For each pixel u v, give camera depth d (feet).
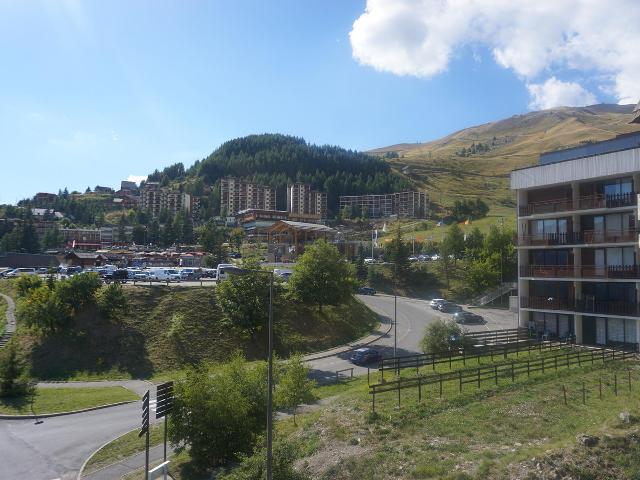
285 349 179.93
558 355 122.72
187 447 94.17
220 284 186.80
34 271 275.39
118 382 144.77
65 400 125.59
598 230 157.58
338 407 98.27
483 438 75.31
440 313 254.88
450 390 101.24
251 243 504.43
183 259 391.04
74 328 163.63
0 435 102.99
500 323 228.84
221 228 599.57
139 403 125.59
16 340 158.61
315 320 204.74
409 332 213.66
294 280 208.54
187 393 83.71
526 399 93.66
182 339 169.48
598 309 153.38
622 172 145.07
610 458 67.21
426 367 130.11
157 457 90.53
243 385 91.09
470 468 64.18
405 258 339.57
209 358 164.96
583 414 84.94
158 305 184.24
